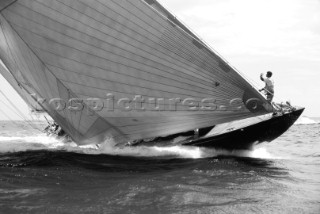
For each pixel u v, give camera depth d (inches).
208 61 413.7
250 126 468.1
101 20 401.4
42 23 409.1
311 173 371.9
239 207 237.5
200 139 494.9
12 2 394.9
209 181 314.2
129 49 415.2
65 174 339.3
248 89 422.0
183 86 430.9
